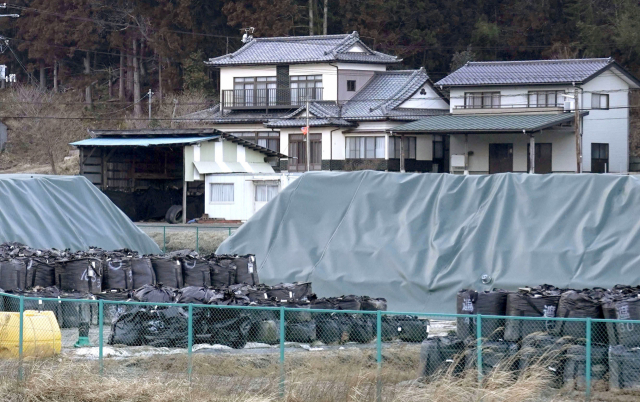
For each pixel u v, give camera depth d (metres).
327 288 50.53
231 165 108.25
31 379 29.78
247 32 151.12
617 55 154.50
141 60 172.50
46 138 138.62
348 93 129.50
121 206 111.62
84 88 170.00
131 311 37.47
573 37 161.38
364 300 41.75
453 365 29.44
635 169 131.00
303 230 54.12
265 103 132.62
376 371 29.06
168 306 34.53
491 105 121.25
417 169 123.94
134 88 166.38
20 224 62.66
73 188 68.69
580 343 32.06
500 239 48.94
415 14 162.62
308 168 115.50
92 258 48.25
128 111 163.62
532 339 31.56
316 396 28.00
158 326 36.53
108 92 173.00
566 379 30.41
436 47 163.38
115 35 162.38
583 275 46.09
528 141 116.50
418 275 48.84
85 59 172.88
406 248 50.28
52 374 30.20
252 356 33.59
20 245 57.53
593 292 38.19
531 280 46.53
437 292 48.00
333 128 123.56
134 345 36.72
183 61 156.50
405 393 27.88
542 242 48.00
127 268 49.28
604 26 154.75
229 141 109.25
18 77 181.50
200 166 104.56
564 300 36.22
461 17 166.62
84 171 109.38
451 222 50.91
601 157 120.12
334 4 163.62
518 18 163.38
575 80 115.06
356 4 160.38
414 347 35.03
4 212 62.31
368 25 160.88
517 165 117.31
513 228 49.31
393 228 51.81
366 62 130.00
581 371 30.30
